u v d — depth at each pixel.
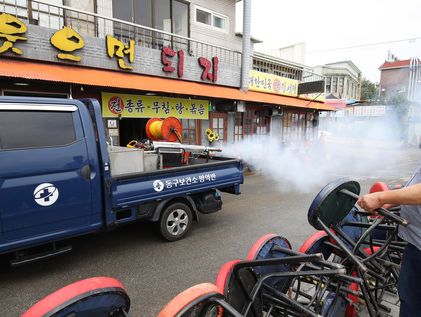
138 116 7.87
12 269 3.61
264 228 5.09
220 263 3.79
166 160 4.91
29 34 5.91
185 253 4.08
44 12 6.86
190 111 9.14
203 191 4.77
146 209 4.15
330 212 2.13
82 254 4.04
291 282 2.36
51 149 3.21
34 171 3.09
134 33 8.66
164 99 8.41
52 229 3.29
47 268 3.64
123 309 1.54
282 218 5.66
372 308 2.47
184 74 8.77
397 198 1.54
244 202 6.89
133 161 4.15
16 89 6.18
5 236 2.99
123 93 7.54
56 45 6.22
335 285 2.26
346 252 2.04
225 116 10.88
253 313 2.00
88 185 3.50
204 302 1.48
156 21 9.20
